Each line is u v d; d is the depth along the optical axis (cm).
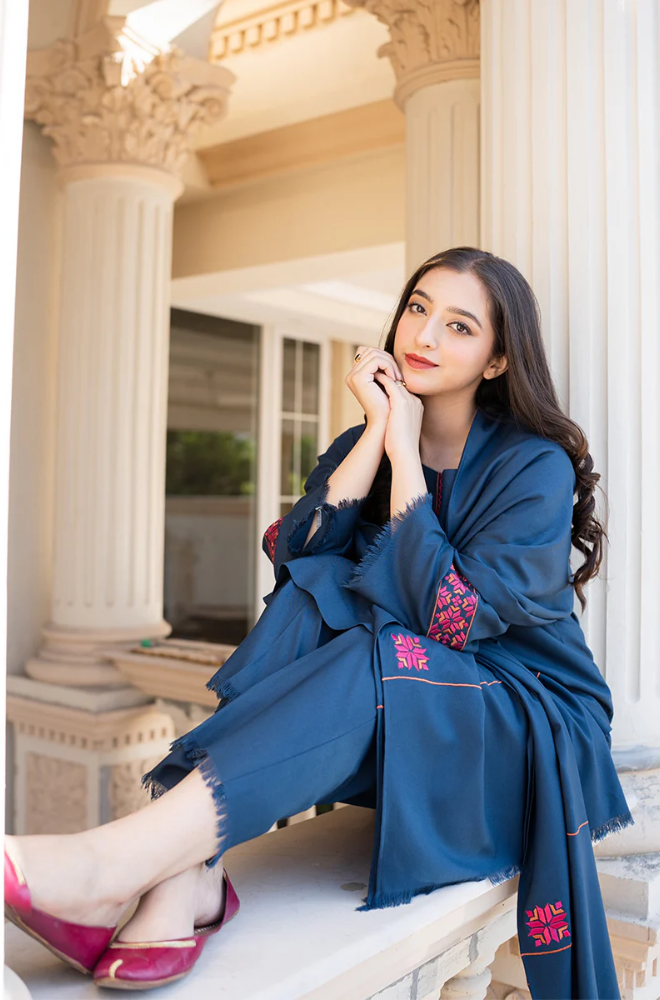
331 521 211
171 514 1187
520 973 246
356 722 171
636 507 256
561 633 217
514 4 269
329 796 180
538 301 262
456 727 183
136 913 149
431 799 180
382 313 1039
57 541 575
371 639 184
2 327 128
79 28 546
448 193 412
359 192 695
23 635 597
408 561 194
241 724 168
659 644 258
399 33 426
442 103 414
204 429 1118
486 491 211
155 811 150
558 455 213
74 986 145
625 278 255
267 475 1047
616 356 255
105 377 566
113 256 565
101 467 565
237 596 1172
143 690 535
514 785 191
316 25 657
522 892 191
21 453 598
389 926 168
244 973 149
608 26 256
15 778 574
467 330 215
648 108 258
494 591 192
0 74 128
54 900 138
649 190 257
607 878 237
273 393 1041
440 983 194
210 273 788
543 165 262
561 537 204
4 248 128
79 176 567
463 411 231
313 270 760
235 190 771
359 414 1141
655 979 245
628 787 250
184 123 577
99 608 562
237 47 704
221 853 156
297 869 198
